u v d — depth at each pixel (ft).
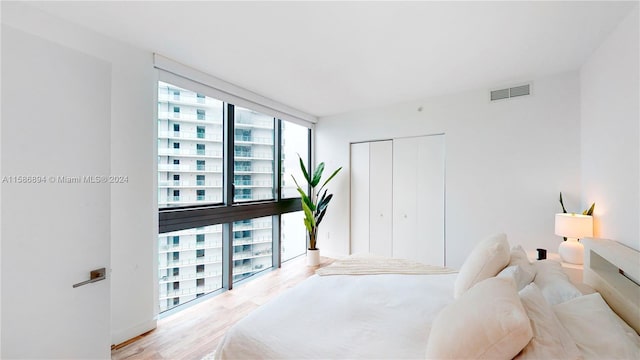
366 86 9.96
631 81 5.47
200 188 9.35
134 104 6.95
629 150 5.54
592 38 6.61
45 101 4.09
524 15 5.64
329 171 14.30
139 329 6.92
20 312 3.83
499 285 3.51
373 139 12.92
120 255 6.63
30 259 3.92
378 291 5.59
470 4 5.29
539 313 3.34
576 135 8.59
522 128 9.48
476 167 10.33
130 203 6.84
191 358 6.04
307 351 3.76
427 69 8.46
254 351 3.95
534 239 9.27
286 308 4.89
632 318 3.93
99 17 5.75
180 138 8.76
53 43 4.17
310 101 11.89
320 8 5.42
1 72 3.67
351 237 13.76
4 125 3.70
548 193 9.05
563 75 8.78
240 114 10.87
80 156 4.50
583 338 3.34
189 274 9.13
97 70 4.75
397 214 12.36
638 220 5.17
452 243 10.84
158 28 6.18
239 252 11.07
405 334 4.06
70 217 4.36
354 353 3.67
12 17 5.18
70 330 4.34
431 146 11.50
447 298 5.28
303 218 13.65
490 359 2.75
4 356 3.69
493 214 10.00
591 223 7.05
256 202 11.51
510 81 9.48
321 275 6.68
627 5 5.29
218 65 8.15
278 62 7.93
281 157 12.98
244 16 5.70
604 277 5.08
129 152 6.84
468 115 10.49
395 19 5.79
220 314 8.09
